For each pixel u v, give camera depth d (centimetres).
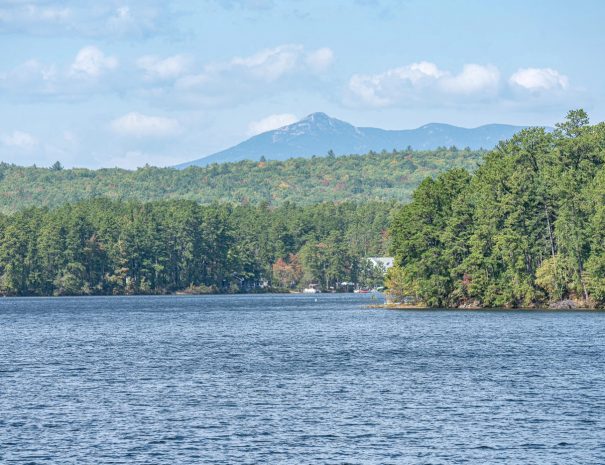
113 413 9925
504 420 9419
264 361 14612
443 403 10394
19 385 12006
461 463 7825
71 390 11544
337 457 8025
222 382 12144
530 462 7844
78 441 8619
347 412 9906
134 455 8119
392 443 8494
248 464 7819
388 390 11356
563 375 12488
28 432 8994
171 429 9106
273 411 9988
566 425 9162
